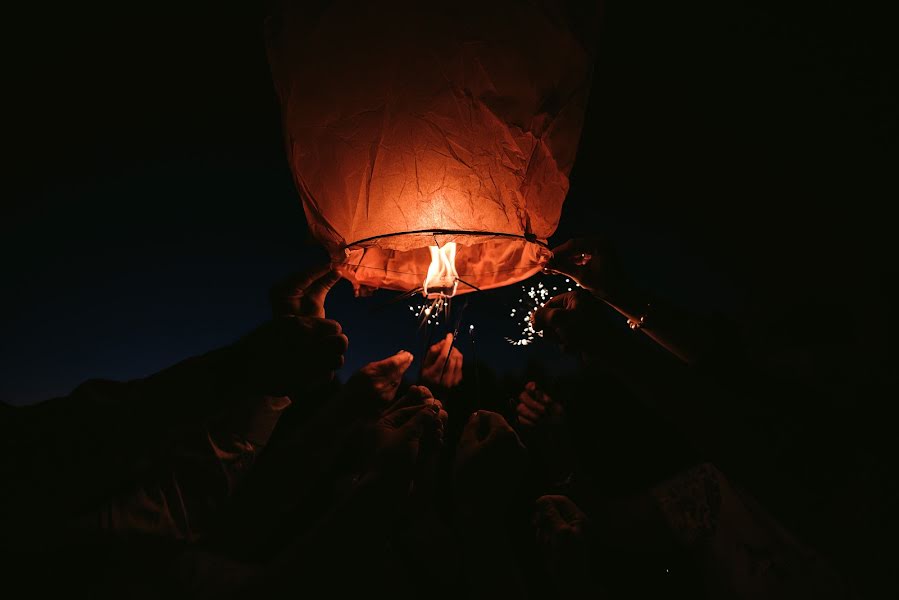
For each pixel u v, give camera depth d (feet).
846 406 2.47
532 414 4.88
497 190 2.96
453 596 3.53
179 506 2.44
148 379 2.13
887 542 2.25
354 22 2.82
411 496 3.63
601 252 3.60
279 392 2.33
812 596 3.36
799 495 2.55
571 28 3.10
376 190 2.93
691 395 2.91
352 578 2.36
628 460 5.16
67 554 2.05
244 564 2.93
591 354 3.31
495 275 3.86
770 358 2.99
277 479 3.27
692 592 4.31
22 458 1.89
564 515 3.74
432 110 2.86
